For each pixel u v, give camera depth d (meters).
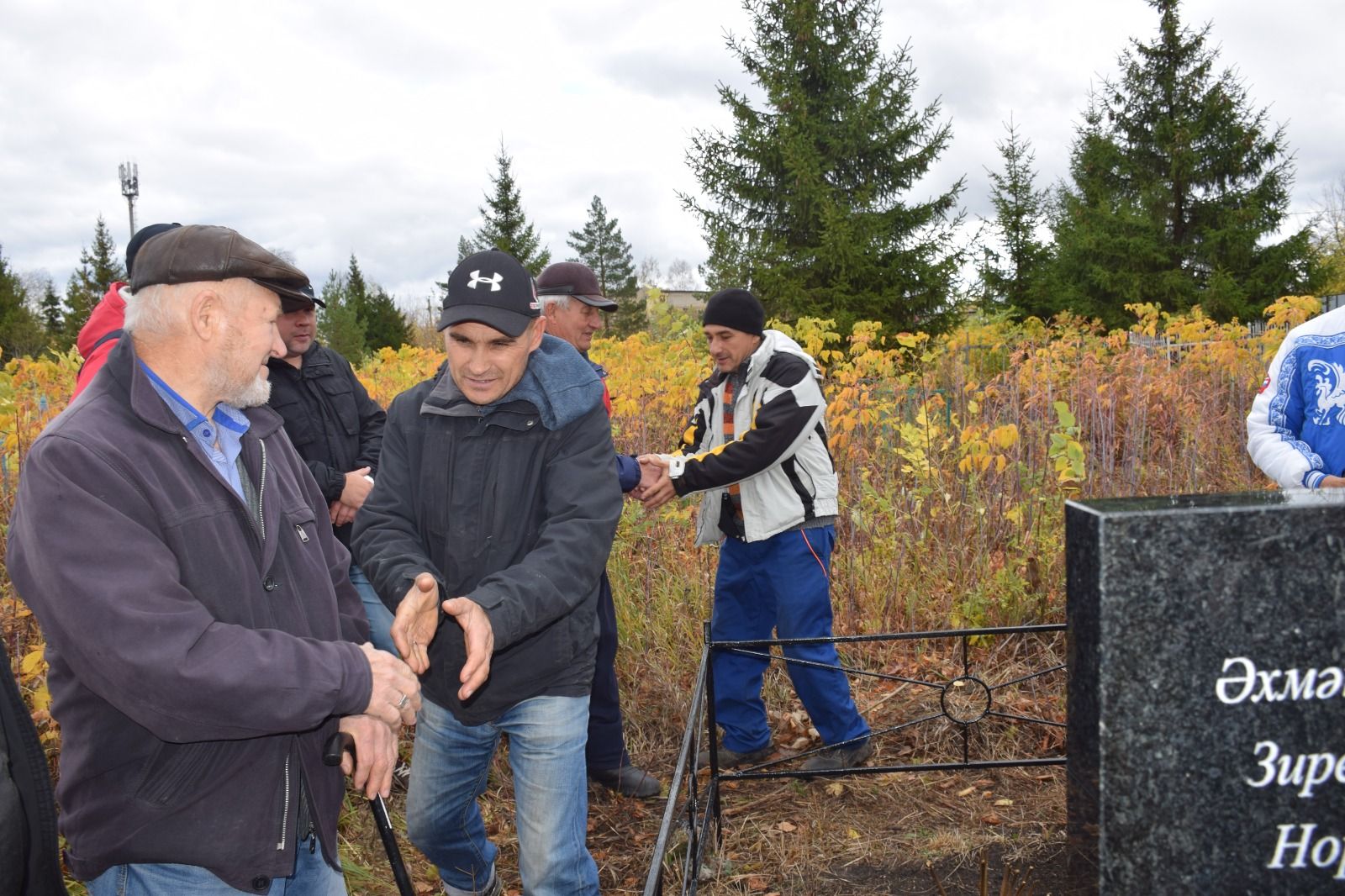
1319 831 1.65
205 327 1.71
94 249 46.12
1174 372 7.59
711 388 4.09
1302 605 1.62
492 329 2.30
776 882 3.16
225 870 1.70
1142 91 21.59
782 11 16.58
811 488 3.70
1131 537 1.61
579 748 2.46
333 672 1.67
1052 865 3.14
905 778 3.80
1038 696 4.38
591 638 2.52
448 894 2.85
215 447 1.84
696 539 4.05
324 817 1.88
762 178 16.92
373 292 43.59
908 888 3.08
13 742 1.53
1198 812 1.64
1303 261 20.16
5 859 1.46
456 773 2.57
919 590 4.98
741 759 3.96
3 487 3.96
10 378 4.07
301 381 3.56
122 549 1.55
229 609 1.73
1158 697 1.63
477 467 2.46
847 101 16.55
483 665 2.05
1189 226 21.20
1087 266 20.98
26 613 3.48
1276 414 2.98
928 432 5.44
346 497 3.43
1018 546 5.02
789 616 3.73
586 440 2.48
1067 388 7.25
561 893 2.39
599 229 67.94
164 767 1.68
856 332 7.14
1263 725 1.64
